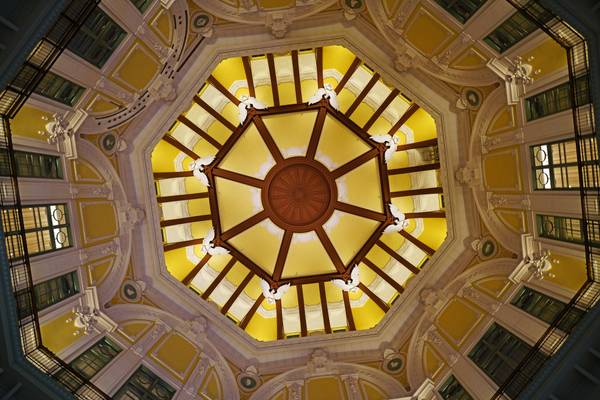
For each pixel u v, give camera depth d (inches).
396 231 727.1
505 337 507.2
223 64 645.3
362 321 706.2
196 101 664.4
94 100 526.9
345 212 751.7
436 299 617.3
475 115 577.0
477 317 566.3
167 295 623.5
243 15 558.3
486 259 596.4
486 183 577.9
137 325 587.5
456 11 511.8
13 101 401.7
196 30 563.2
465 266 616.1
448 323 597.6
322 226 757.9
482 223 597.3
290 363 629.9
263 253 745.6
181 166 708.7
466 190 605.3
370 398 603.2
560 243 475.8
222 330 636.7
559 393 385.4
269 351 635.5
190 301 632.4
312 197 757.9
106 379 485.1
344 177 749.9
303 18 566.3
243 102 693.9
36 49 386.6
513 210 545.3
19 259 401.4
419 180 698.8
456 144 600.7
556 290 474.6
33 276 434.6
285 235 755.4
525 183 513.7
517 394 418.0
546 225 502.6
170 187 687.7
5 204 402.0
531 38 455.2
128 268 601.9
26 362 376.2
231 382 615.8
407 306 637.3
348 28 573.0
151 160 625.3
